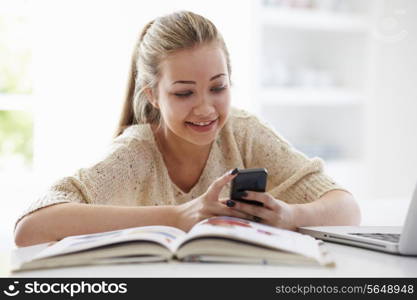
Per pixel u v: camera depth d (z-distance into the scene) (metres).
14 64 5.01
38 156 4.00
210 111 1.75
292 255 1.17
